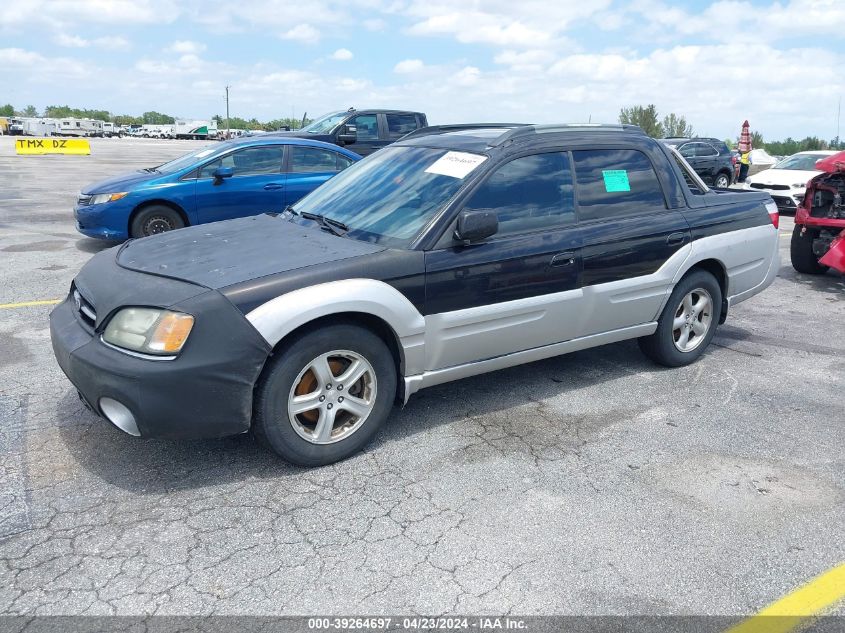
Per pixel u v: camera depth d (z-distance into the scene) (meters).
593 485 3.51
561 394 4.68
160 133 90.94
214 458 3.66
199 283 3.29
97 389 3.16
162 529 3.05
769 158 30.66
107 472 3.50
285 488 3.40
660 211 4.77
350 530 3.08
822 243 8.23
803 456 3.87
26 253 8.94
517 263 4.00
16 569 2.76
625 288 4.54
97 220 8.81
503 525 3.14
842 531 3.16
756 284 5.53
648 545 3.02
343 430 3.65
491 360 4.10
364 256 3.57
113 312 3.25
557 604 2.64
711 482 3.56
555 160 4.33
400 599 2.65
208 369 3.12
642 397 4.66
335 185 4.67
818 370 5.27
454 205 3.84
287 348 3.32
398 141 5.02
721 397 4.69
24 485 3.36
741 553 2.98
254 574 2.77
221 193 9.21
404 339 3.67
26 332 5.66
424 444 3.90
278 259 3.54
